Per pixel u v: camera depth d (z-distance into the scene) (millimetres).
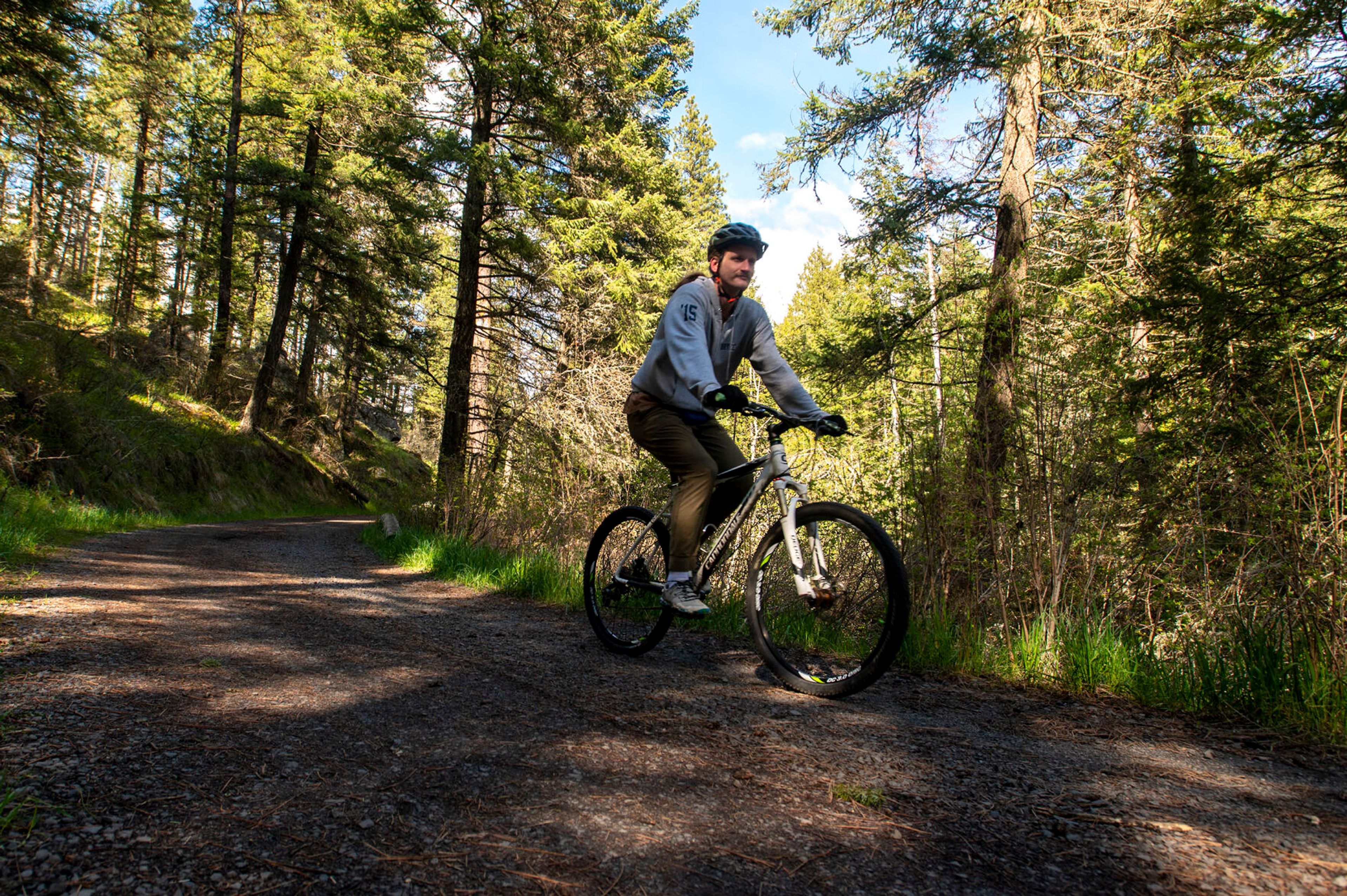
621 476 7727
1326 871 1333
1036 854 1401
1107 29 6961
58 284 25641
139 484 15062
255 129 22906
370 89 12859
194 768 1576
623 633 3455
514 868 1242
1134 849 1428
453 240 15531
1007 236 7809
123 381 16062
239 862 1195
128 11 22109
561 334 13625
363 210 18812
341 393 32156
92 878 1109
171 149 26484
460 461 10047
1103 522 3828
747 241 2967
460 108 13898
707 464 3057
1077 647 3184
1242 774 1962
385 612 4316
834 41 8461
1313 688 2523
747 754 1937
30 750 1579
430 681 2555
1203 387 4949
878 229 8766
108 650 2648
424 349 18875
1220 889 1265
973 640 3529
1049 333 4340
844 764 1896
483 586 6039
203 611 3824
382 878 1178
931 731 2299
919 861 1356
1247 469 3773
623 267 13195
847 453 5246
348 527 16547
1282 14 5293
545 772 1703
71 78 13516
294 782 1545
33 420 12164
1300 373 4070
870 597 3541
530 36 12820
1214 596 3426
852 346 8453
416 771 1657
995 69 7496
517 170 12758
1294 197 5496
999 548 3881
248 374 27078
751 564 3000
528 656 3166
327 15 18641
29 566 5066
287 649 2965
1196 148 6000
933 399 4617
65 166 15195
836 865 1324
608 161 14516
